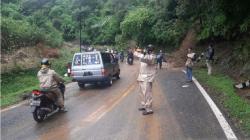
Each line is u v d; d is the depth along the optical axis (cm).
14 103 1491
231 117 948
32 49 3516
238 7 2145
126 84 1931
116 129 884
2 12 4888
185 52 3838
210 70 2134
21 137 870
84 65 1838
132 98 1384
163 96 1384
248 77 1688
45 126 980
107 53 2023
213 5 2328
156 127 881
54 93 1122
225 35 2636
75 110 1196
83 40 7806
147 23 5247
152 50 1094
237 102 1138
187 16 3781
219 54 2723
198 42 3581
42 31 4331
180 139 760
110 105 1247
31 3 6469
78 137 832
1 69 2602
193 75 2200
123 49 6197
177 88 1614
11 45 3244
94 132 870
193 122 909
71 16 8181
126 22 5612
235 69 2005
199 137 767
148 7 5712
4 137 877
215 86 1575
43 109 1053
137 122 949
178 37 4400
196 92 1441
